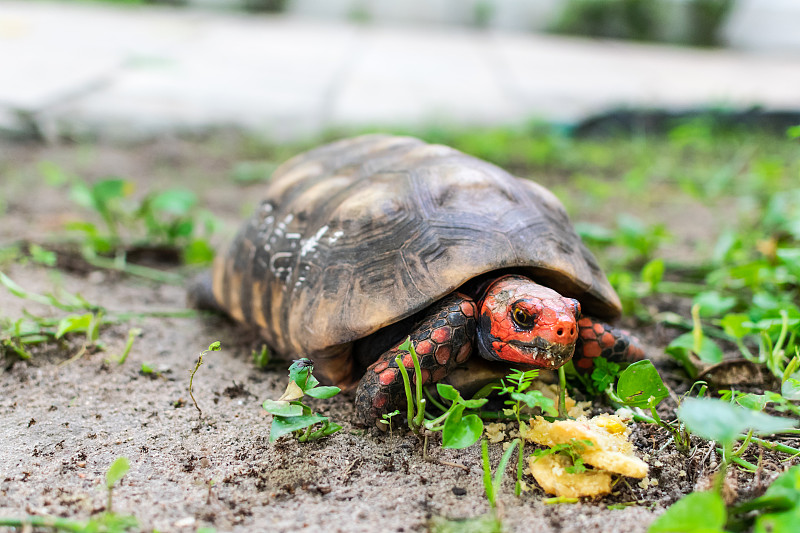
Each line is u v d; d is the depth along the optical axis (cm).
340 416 51
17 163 109
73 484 46
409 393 48
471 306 49
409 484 46
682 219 99
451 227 50
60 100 133
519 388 44
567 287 52
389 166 55
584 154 134
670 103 154
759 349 59
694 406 39
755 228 87
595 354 52
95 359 57
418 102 161
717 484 42
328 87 170
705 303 60
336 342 49
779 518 40
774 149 134
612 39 339
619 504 45
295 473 47
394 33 285
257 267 57
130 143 126
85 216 89
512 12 353
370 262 50
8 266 71
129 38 204
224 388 55
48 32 198
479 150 127
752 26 341
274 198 59
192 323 64
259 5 353
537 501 45
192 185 109
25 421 51
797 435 50
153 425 51
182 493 45
